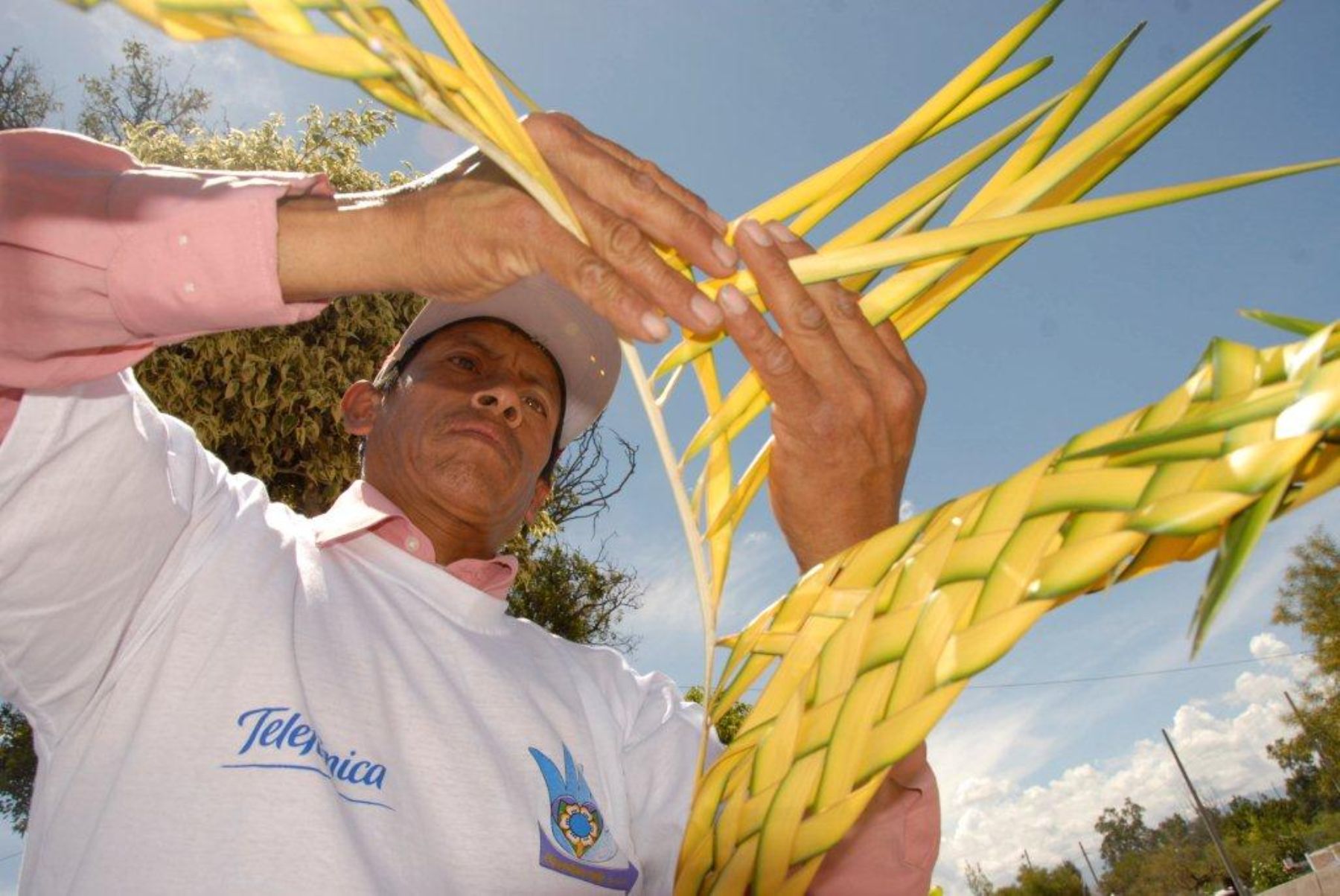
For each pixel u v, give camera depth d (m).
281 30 0.47
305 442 4.18
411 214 0.62
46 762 0.99
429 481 1.49
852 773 0.60
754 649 0.73
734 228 0.70
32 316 0.64
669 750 1.34
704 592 0.67
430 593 1.30
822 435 0.71
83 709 0.99
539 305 1.65
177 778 0.92
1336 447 0.51
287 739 0.95
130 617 1.00
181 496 1.05
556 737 1.21
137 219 0.63
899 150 0.73
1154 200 0.59
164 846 0.88
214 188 0.65
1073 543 0.55
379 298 4.45
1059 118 0.73
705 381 0.77
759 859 0.62
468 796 1.06
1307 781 36.72
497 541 1.62
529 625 1.46
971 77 0.71
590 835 1.15
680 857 0.69
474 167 0.69
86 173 0.68
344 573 1.24
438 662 1.18
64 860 0.91
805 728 0.64
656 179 0.68
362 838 0.95
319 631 1.09
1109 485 0.56
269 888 0.86
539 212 0.59
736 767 0.68
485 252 0.60
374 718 1.05
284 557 1.16
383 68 0.50
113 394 0.91
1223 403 0.52
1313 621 20.98
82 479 0.87
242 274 0.63
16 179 0.64
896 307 0.74
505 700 1.19
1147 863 53.09
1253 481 0.48
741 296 0.63
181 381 3.90
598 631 7.05
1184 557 0.56
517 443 1.55
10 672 0.96
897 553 0.67
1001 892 57.72
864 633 0.63
